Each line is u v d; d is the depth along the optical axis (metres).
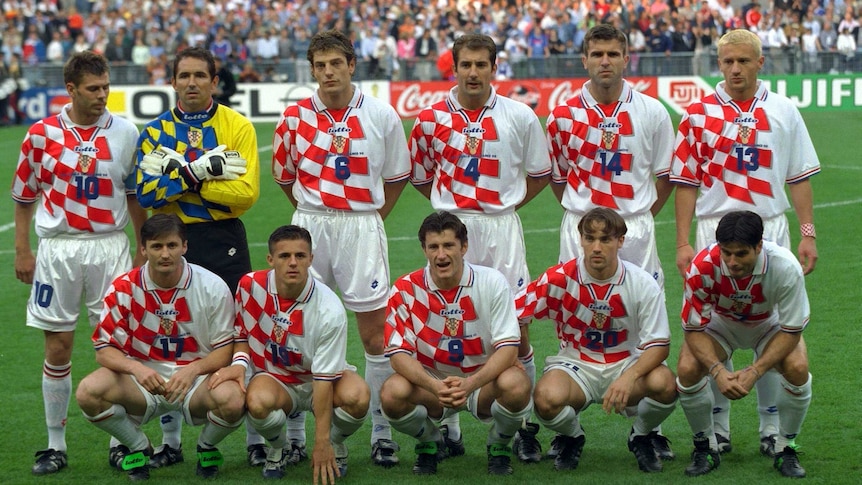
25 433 5.82
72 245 5.35
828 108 21.09
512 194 5.69
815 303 8.05
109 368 4.95
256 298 5.02
